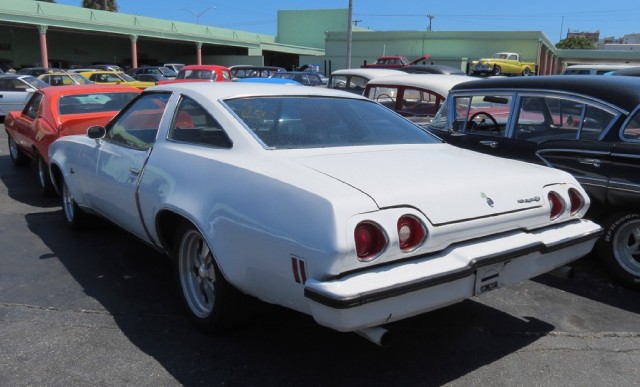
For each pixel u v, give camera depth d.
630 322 3.80
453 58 42.25
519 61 36.47
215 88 3.81
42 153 6.86
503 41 40.88
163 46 59.22
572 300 4.17
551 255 3.19
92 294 4.12
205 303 3.54
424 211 2.65
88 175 4.75
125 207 4.11
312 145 3.36
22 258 4.88
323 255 2.43
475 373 3.13
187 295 3.61
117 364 3.15
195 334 3.51
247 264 2.85
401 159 3.26
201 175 3.25
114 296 4.09
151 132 4.09
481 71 31.31
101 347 3.34
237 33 56.06
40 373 3.04
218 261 3.03
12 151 9.74
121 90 7.83
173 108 3.87
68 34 49.25
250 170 2.97
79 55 50.72
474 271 2.78
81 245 5.26
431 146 3.77
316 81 23.16
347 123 3.75
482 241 2.89
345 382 3.01
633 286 4.30
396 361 3.24
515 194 3.05
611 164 4.26
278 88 3.95
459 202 2.79
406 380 3.04
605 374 3.13
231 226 2.91
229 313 3.30
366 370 3.14
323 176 2.78
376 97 9.12
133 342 3.40
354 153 3.31
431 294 2.64
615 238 4.37
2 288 4.21
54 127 6.66
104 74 23.62
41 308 3.87
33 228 5.82
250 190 2.87
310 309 2.55
